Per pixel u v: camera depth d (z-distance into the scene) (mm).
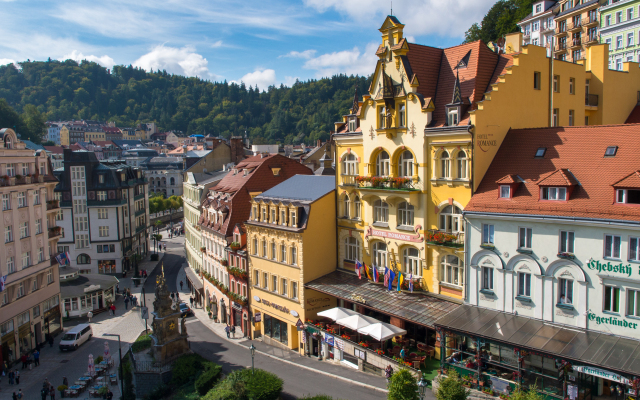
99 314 74375
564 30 84312
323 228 49625
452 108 37719
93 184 98062
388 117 42000
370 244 45781
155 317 48281
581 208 30219
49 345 61875
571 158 33594
